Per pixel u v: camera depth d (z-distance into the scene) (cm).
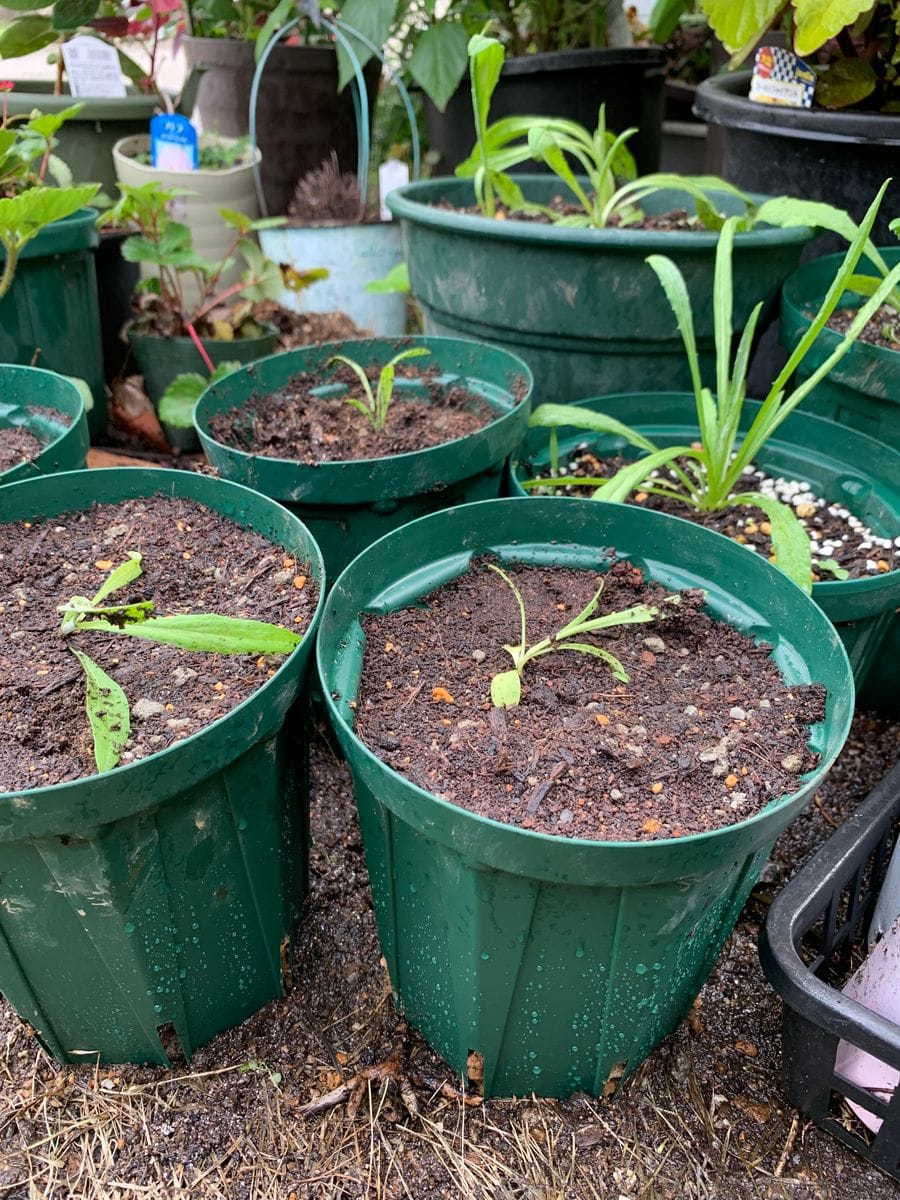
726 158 186
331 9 224
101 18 212
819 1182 92
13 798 71
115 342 227
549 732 90
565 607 107
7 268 158
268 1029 104
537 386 161
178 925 89
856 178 162
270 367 146
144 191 183
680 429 153
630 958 82
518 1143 94
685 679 98
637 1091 99
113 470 121
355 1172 92
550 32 252
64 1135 95
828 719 90
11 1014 106
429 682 96
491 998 86
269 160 259
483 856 73
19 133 176
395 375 153
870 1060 93
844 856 99
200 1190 91
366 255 231
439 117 259
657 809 82
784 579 100
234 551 113
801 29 133
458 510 110
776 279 149
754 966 111
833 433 140
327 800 131
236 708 81
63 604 105
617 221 172
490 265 148
